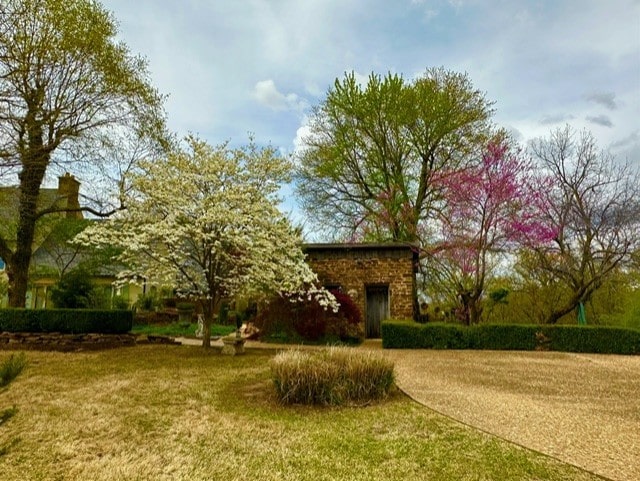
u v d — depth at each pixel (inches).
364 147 699.4
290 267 379.2
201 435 164.1
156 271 367.2
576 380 269.4
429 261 604.7
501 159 510.9
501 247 523.2
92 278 573.3
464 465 135.9
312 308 465.7
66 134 397.4
